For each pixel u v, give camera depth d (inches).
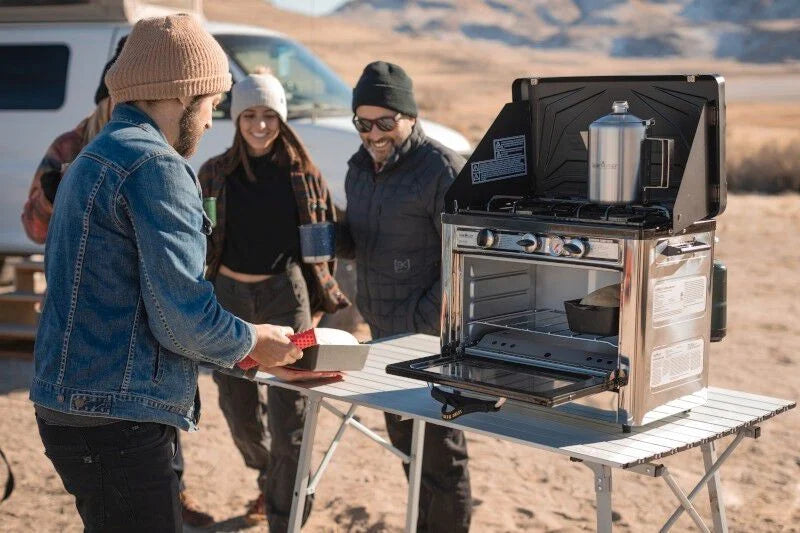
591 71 3700.8
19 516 192.4
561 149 136.5
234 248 173.8
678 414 121.8
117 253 104.4
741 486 204.5
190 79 107.0
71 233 104.4
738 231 531.2
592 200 120.3
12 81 324.2
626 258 110.9
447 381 117.4
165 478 110.7
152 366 107.0
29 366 295.4
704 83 118.0
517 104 135.8
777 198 648.4
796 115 1481.3
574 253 113.9
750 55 5275.6
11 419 248.2
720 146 116.9
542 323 133.7
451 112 1608.0
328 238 165.9
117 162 104.0
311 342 129.8
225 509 197.9
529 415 121.3
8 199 319.6
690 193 113.2
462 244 125.6
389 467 217.6
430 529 159.6
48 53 321.1
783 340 318.0
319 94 319.3
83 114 315.9
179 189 104.8
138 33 107.9
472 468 216.7
